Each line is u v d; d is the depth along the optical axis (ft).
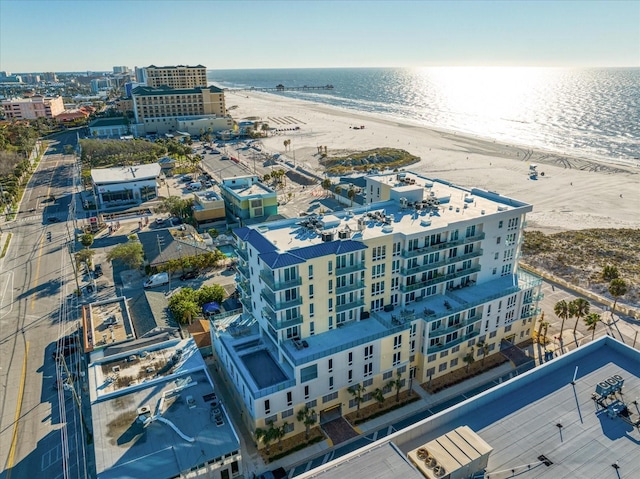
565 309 244.42
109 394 191.62
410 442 143.64
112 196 521.65
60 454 183.62
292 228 223.30
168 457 160.97
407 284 225.76
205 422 177.37
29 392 219.82
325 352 187.73
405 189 258.57
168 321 262.26
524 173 642.22
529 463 134.10
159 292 307.58
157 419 178.19
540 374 172.24
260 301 213.46
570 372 175.11
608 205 509.35
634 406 157.07
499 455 137.49
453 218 233.14
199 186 586.86
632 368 177.58
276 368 197.67
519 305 247.29
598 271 342.64
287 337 197.67
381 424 200.03
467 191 283.59
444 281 234.58
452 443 133.49
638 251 379.96
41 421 201.46
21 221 471.21
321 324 203.21
